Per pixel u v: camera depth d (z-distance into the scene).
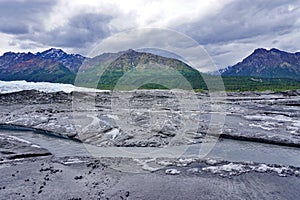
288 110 39.56
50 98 46.31
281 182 14.22
